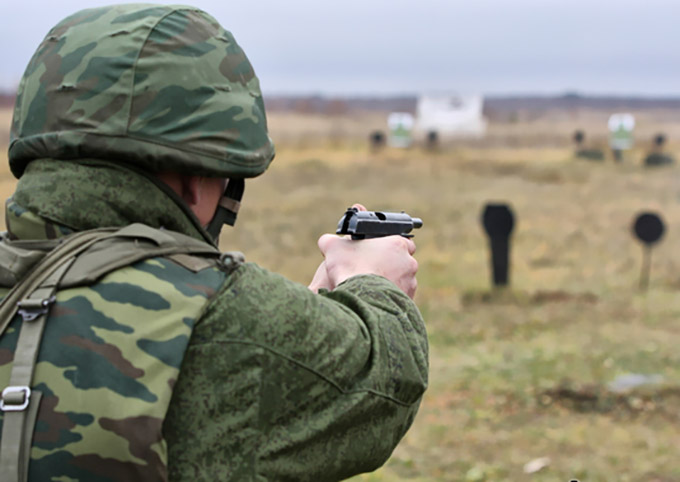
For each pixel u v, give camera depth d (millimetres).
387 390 1211
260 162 1241
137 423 1056
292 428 1150
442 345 8703
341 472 1200
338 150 37531
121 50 1173
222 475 1105
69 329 1101
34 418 1066
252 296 1154
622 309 10203
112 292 1120
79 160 1188
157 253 1161
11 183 19297
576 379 7348
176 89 1174
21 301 1117
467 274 12461
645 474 5398
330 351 1166
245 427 1121
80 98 1169
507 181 26609
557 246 15172
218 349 1123
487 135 54812
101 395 1067
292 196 22266
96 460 1054
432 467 5512
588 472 5410
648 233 11828
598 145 43312
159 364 1084
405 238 1434
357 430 1193
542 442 5977
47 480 1055
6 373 1093
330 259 1404
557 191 24172
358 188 24438
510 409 6672
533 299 10781
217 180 1302
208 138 1186
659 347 8445
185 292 1130
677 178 27438
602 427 6270
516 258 13977
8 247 1186
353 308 1252
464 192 23828
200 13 1253
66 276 1131
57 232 1189
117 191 1184
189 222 1231
